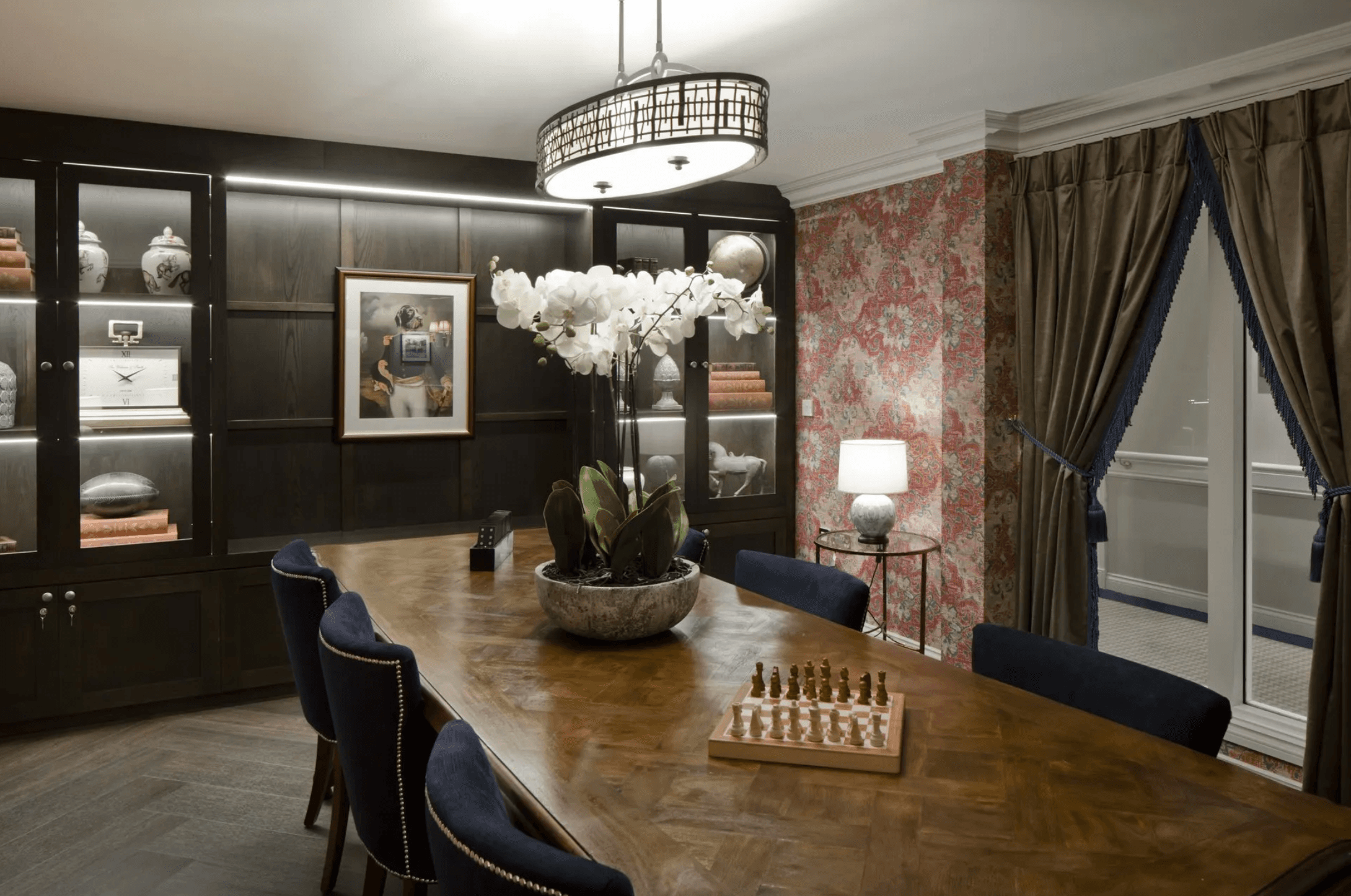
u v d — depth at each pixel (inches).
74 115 143.4
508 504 195.0
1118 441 144.6
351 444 177.3
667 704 69.4
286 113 144.2
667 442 193.8
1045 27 111.3
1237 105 125.6
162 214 152.9
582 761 59.1
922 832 49.8
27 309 142.5
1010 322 158.6
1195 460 192.7
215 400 155.3
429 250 184.1
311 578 93.8
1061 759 59.5
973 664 83.4
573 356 81.3
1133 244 138.6
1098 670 72.9
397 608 96.7
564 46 115.1
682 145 80.7
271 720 152.1
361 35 111.0
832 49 117.9
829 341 200.1
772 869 46.0
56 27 108.6
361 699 70.2
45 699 144.5
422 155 169.3
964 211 159.0
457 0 101.2
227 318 160.9
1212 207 128.2
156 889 98.7
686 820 51.3
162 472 152.9
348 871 103.2
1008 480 159.9
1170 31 112.8
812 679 66.9
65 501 144.9
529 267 193.5
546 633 87.8
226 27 108.8
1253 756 131.0
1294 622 163.2
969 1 103.3
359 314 175.0
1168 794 54.4
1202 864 46.3
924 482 177.2
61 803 120.1
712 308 84.6
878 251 185.3
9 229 140.8
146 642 151.6
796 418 210.8
